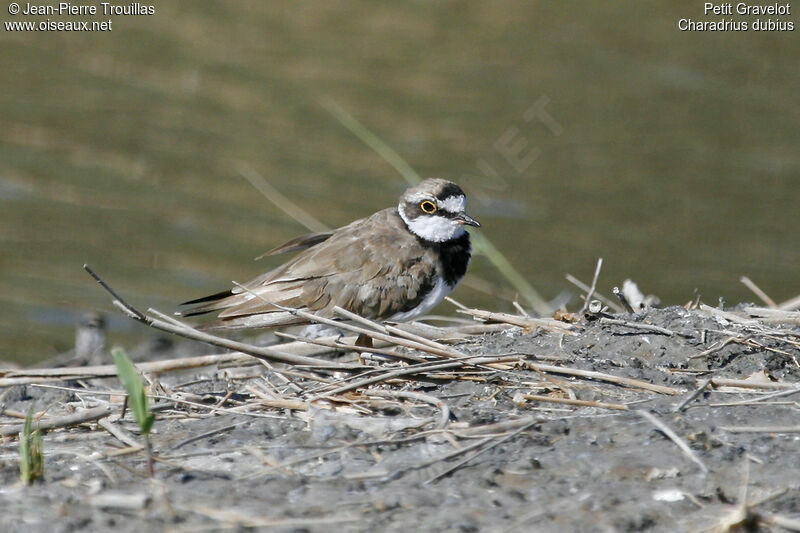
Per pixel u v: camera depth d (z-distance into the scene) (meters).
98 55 23.47
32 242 17.22
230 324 10.59
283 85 22.64
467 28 25.27
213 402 8.30
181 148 20.22
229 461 6.92
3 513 6.10
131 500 6.17
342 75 23.00
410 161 19.73
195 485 6.51
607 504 6.13
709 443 6.88
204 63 23.53
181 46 24.23
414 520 5.96
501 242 17.84
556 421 7.23
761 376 8.13
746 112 22.25
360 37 24.75
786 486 6.34
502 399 7.90
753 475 6.46
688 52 24.31
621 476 6.50
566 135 21.09
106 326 14.88
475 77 22.75
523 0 26.50
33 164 19.33
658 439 6.95
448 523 5.91
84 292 15.88
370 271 10.74
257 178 19.30
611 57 23.92
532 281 16.69
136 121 21.02
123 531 5.88
